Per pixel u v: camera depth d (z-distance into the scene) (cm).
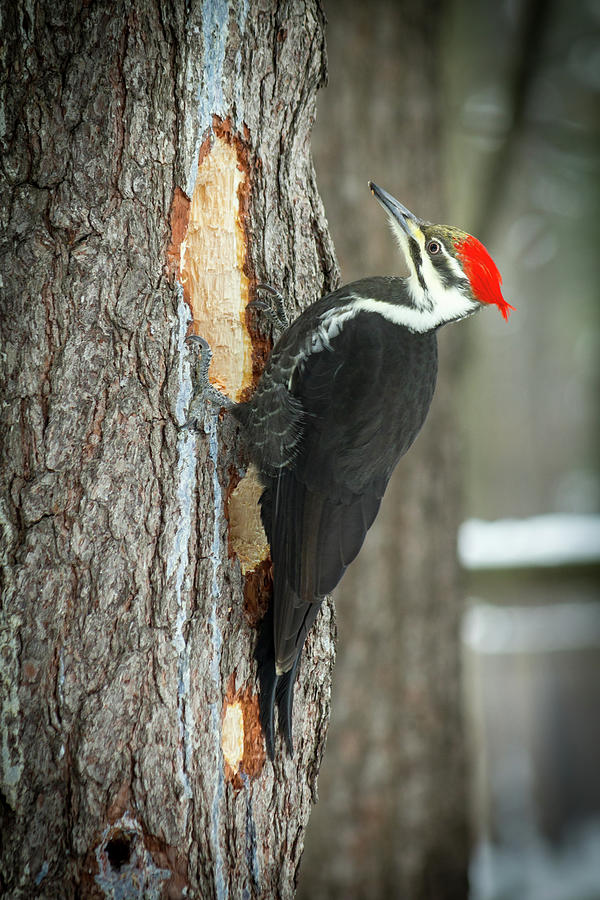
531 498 2388
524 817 1752
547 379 2298
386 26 1238
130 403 612
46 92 597
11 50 594
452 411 1284
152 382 620
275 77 685
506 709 1766
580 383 2295
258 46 671
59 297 598
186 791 618
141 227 616
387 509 1232
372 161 1227
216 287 667
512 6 1859
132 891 600
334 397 697
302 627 675
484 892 1598
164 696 616
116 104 609
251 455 680
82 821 592
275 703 684
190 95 632
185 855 616
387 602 1222
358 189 1217
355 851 1204
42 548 592
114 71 609
